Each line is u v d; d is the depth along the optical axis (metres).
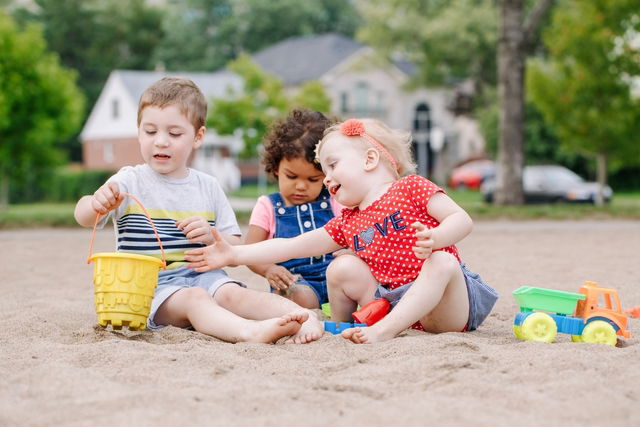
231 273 6.74
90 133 42.97
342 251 3.94
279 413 2.29
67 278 6.39
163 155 3.88
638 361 2.94
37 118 16.23
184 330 3.60
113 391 2.49
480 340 3.42
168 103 3.87
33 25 16.19
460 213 3.51
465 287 3.55
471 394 2.48
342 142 3.71
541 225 13.17
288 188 4.35
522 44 17.20
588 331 3.44
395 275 3.62
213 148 37.31
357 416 2.26
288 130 4.25
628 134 17.92
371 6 40.38
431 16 40.19
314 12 61.81
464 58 39.78
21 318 4.02
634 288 5.50
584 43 17.27
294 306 3.65
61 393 2.48
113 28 53.81
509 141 17.20
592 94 17.64
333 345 3.28
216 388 2.54
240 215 14.49
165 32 57.53
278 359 2.99
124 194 3.62
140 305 3.46
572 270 6.71
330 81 41.94
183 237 3.90
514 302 4.91
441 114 44.56
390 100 43.22
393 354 3.08
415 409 2.31
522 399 2.41
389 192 3.65
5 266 7.34
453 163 45.12
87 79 53.62
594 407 2.34
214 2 62.59
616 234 11.20
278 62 46.81
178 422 2.20
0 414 2.29
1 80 15.54
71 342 3.47
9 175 17.70
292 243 3.77
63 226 13.34
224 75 40.72
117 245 3.91
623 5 16.91
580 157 33.16
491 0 39.56
